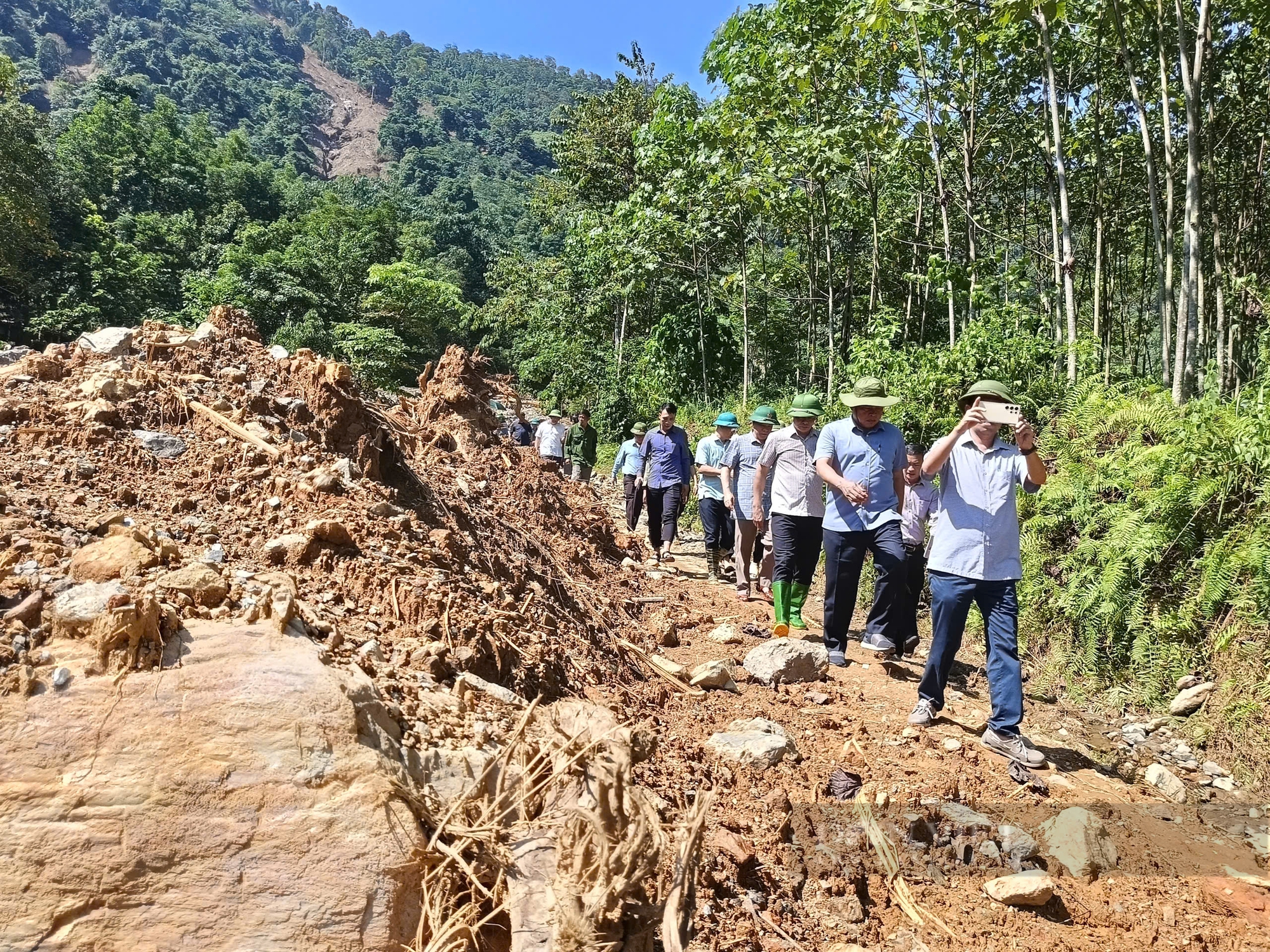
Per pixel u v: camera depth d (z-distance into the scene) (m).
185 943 2.06
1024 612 6.70
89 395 4.07
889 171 14.60
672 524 9.36
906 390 9.02
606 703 4.05
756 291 21.09
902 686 5.47
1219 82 10.62
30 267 45.50
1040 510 6.96
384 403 7.80
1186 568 5.84
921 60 11.22
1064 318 12.84
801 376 18.92
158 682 2.30
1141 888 3.52
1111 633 6.05
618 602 6.57
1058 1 8.01
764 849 3.36
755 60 12.93
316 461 4.21
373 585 3.53
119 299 46.81
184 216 67.06
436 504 4.96
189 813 2.15
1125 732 5.40
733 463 8.00
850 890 3.23
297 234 64.88
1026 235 15.45
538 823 2.56
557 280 30.97
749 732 4.28
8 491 3.14
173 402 4.24
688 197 16.23
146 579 2.67
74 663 2.31
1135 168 13.05
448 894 2.29
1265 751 4.78
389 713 2.65
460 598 3.81
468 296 89.25
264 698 2.32
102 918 2.04
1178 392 7.81
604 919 2.20
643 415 22.12
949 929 3.11
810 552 6.40
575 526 8.06
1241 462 5.83
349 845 2.20
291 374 4.83
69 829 2.07
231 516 3.67
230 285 45.00
